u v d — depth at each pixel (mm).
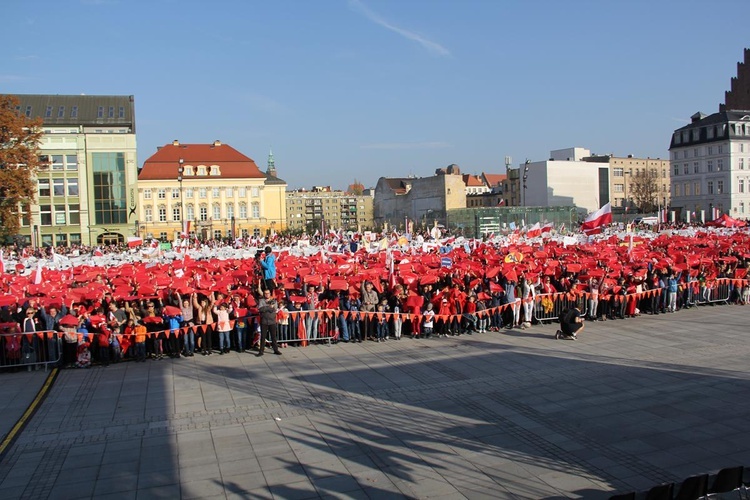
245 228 99750
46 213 73750
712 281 25203
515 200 119938
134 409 13656
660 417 12492
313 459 10773
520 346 18891
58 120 75250
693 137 94438
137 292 19094
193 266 24984
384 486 9680
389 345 19500
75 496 9594
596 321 22500
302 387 15094
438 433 11883
